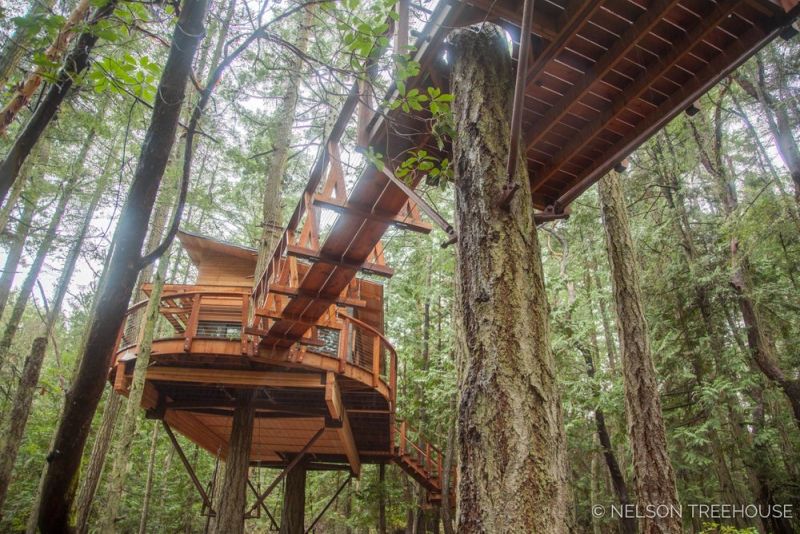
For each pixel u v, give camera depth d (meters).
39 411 12.30
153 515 13.96
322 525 20.53
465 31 3.14
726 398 8.95
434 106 2.99
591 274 13.97
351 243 5.16
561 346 10.01
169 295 7.38
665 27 3.45
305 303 6.06
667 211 10.88
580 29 3.51
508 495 1.97
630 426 5.75
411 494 14.62
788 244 9.77
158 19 2.35
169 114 1.75
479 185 2.62
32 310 16.45
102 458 7.62
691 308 10.22
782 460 10.65
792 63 7.96
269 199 8.53
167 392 8.69
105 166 9.46
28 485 11.50
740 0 3.09
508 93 2.94
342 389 8.55
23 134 2.06
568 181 4.98
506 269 2.38
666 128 10.46
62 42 2.52
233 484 7.85
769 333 10.94
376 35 2.63
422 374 12.70
